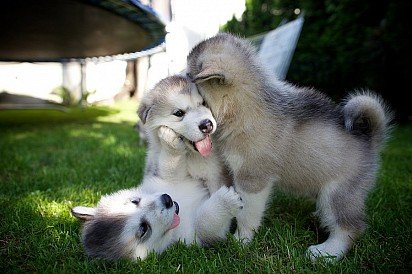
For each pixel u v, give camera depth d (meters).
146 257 0.62
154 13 1.65
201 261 0.60
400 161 1.33
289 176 0.69
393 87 2.11
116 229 0.61
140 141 1.67
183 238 0.67
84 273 0.58
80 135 1.94
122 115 2.96
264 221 0.76
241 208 0.65
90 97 3.94
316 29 2.27
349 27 2.13
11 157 1.40
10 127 2.24
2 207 0.85
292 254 0.63
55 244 0.68
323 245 0.66
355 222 0.66
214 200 0.65
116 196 0.69
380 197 0.89
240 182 0.67
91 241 0.62
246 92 0.65
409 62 2.00
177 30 2.21
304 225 0.77
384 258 0.62
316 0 2.25
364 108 0.67
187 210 0.70
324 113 0.69
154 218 0.62
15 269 0.60
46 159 1.39
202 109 0.68
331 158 0.66
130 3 1.54
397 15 1.95
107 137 1.88
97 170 1.18
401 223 0.75
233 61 0.65
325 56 2.20
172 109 0.70
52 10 1.62
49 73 3.76
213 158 0.72
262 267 0.60
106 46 2.34
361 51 2.07
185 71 0.76
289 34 1.58
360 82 2.12
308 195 0.72
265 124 0.65
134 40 2.17
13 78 3.60
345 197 0.66
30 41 2.18
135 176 1.10
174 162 0.73
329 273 0.57
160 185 0.74
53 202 0.88
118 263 0.60
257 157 0.65
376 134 0.70
